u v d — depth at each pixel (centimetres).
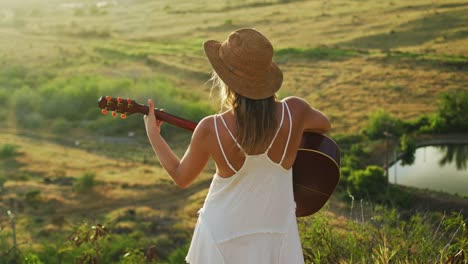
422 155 4756
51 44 10825
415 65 6197
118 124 6438
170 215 4209
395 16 7712
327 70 6844
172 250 3453
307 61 7175
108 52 9694
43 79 8206
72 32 11731
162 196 4628
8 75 8494
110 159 5653
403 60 6444
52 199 4641
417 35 6862
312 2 9475
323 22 8438
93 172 5278
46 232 3838
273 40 8212
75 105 7088
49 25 12738
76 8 14875
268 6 10162
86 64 8944
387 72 6378
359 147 4938
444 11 7181
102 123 6512
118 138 6212
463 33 6481
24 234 3794
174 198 4559
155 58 8681
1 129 6681
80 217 4247
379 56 6756
